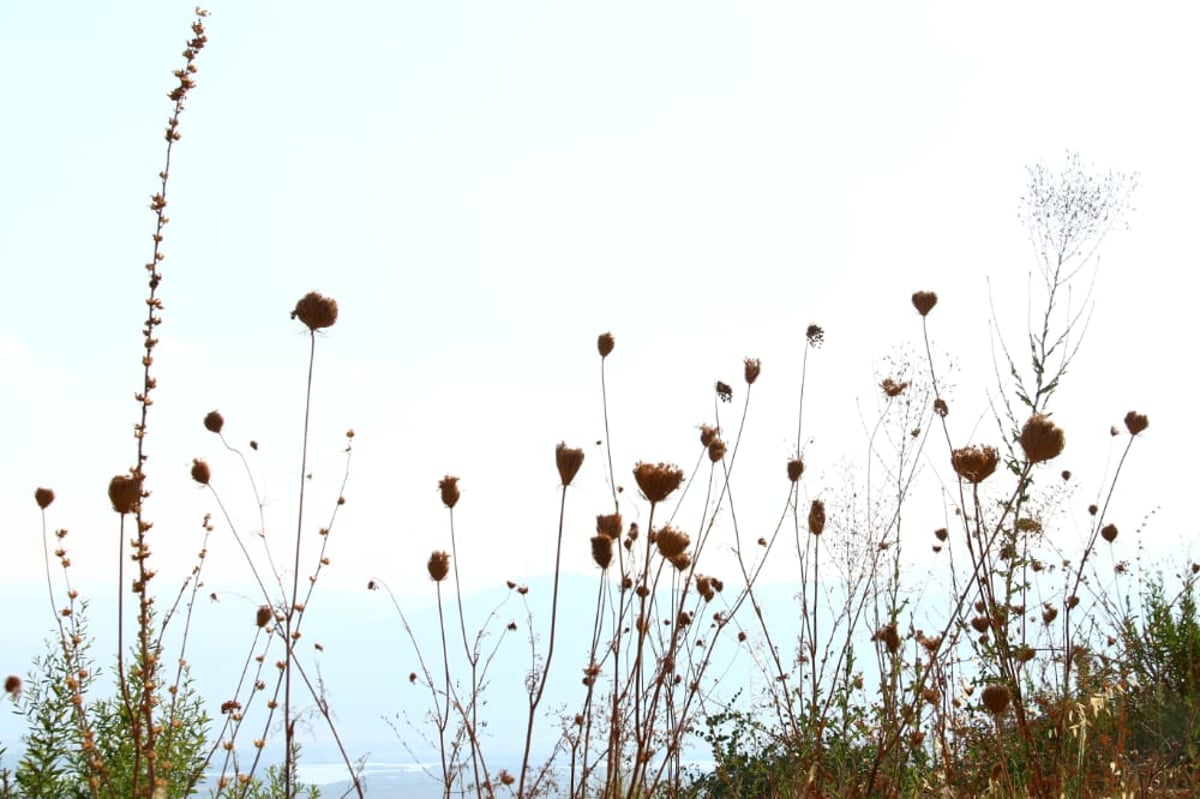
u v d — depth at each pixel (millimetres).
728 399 4352
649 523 3236
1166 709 5719
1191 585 6926
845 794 3959
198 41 3688
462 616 3668
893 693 3914
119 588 3000
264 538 3898
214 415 3975
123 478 3070
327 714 3633
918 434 4406
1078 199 4617
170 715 3992
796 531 4379
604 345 4031
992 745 4207
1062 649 4129
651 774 3516
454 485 3779
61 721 4086
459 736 3523
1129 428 4203
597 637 3383
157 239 3434
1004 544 3854
